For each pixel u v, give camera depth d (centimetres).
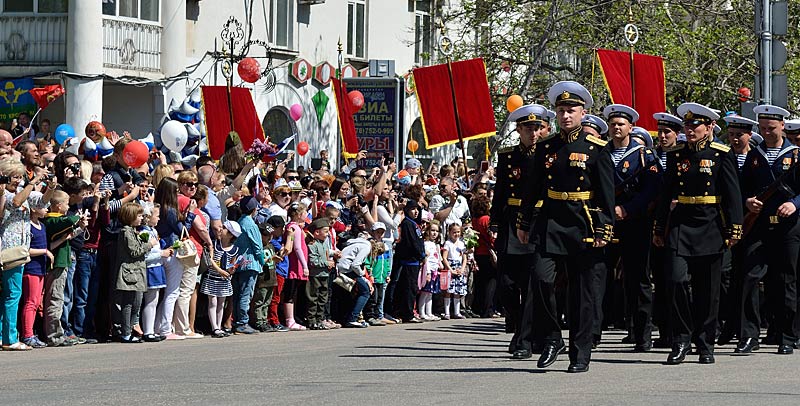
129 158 1814
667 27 3866
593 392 1201
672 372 1385
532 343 1559
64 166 1809
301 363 1488
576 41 3750
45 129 2811
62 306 1714
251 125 2639
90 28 3177
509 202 1535
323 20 3972
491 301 2430
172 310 1848
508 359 1534
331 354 1609
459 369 1412
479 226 2408
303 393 1195
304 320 2112
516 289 1543
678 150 1512
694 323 1542
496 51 3881
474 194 2427
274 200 2100
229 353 1623
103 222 1777
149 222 1791
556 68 3875
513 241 1509
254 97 3656
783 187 1641
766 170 1669
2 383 1287
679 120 1742
